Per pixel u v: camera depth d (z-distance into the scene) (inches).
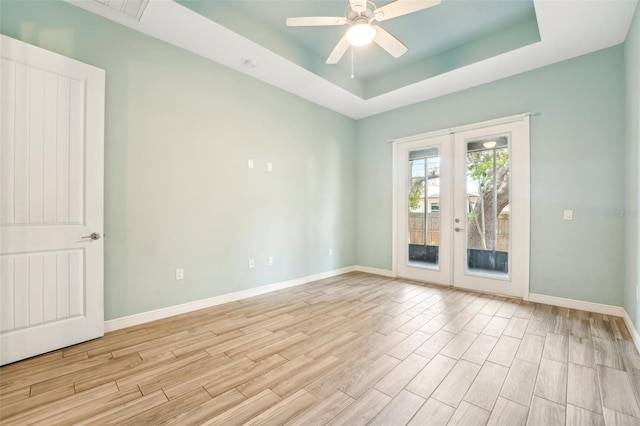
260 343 91.0
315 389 67.5
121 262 101.3
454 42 129.7
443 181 162.1
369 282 169.0
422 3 76.2
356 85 163.0
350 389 67.5
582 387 67.9
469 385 69.0
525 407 61.2
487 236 147.3
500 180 142.9
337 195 188.5
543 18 97.6
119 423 56.3
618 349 86.0
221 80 128.4
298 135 163.2
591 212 118.6
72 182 87.7
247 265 138.9
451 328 102.5
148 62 107.3
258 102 142.9
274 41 120.1
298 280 163.6
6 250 77.1
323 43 131.6
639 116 86.7
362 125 200.4
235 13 107.0
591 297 118.6
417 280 173.2
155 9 93.9
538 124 131.0
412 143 174.4
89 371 74.4
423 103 169.6
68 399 63.2
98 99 92.4
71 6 91.1
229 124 131.4
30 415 58.2
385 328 102.7
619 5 90.6
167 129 112.1
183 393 65.8
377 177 191.9
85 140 90.0
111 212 99.1
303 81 145.5
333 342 91.9
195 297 120.5
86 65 90.0
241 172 136.3
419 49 135.3
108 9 93.9
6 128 77.0
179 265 115.7
